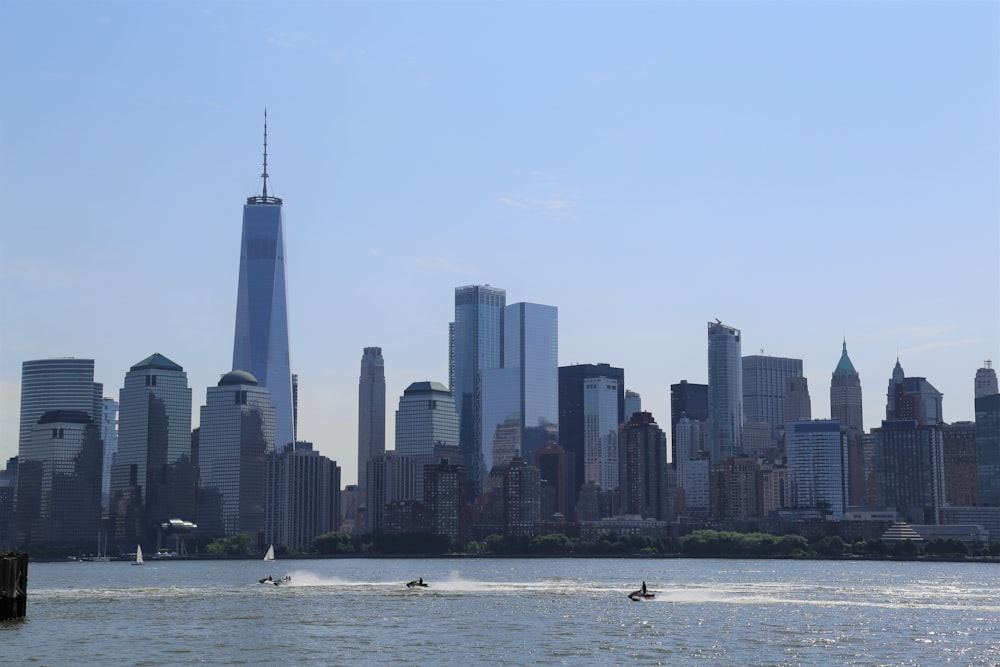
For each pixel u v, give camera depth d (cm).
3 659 17912
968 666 17500
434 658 17938
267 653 18438
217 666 17275
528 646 19225
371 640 19962
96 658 17975
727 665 17388
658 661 17725
